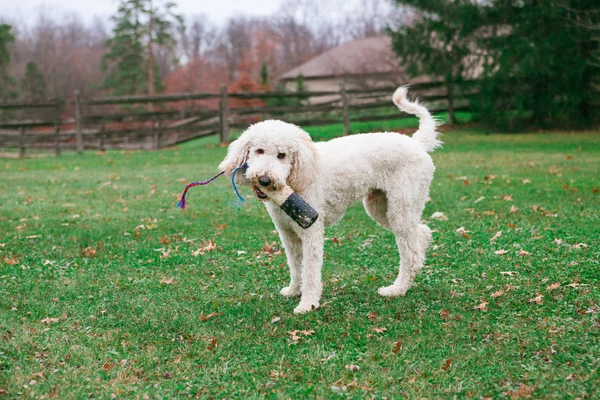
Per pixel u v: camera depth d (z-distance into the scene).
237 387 3.14
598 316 3.86
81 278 5.05
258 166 3.90
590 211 7.07
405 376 3.22
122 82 41.12
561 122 20.28
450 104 21.33
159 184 10.55
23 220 7.48
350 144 4.48
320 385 3.13
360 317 4.11
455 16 20.05
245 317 4.15
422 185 4.56
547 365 3.26
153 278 5.07
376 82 30.78
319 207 4.27
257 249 5.99
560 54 19.12
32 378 3.22
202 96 18.77
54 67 47.69
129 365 3.39
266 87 34.44
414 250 4.58
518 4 19.62
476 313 4.08
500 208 7.54
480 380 3.15
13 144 17.62
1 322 4.01
